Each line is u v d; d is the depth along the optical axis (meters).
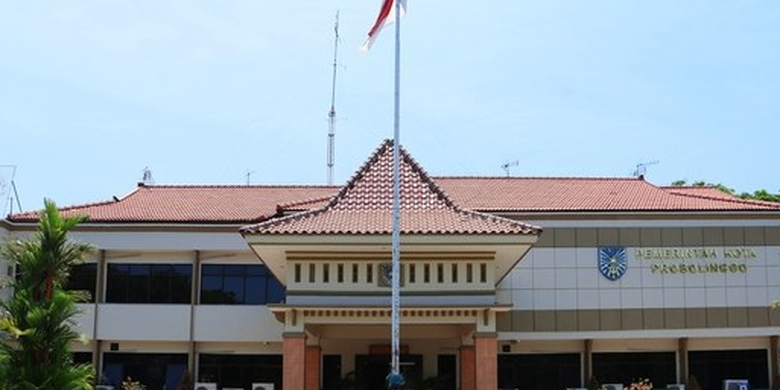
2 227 39.53
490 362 25.61
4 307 18.03
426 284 25.95
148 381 41.50
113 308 40.88
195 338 40.78
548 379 41.72
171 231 41.06
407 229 25.30
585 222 40.94
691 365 42.12
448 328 28.91
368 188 28.45
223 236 41.06
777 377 40.66
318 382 29.06
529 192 44.28
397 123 24.25
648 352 42.12
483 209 40.88
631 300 40.53
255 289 41.75
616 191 44.75
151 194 46.00
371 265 26.08
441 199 27.98
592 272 40.62
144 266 42.00
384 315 25.80
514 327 39.97
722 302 40.81
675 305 40.66
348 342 39.50
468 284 25.94
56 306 17.70
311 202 38.31
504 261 28.50
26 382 17.14
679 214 41.09
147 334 40.72
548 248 40.69
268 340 40.81
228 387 41.56
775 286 41.03
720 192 49.03
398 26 24.45
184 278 41.94
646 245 40.97
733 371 42.12
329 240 25.27
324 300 25.78
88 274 41.53
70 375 17.66
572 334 40.06
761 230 41.38
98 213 42.12
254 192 46.53
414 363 38.12
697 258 40.94
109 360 41.56
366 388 38.22
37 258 18.09
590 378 40.50
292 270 26.02
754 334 40.72
